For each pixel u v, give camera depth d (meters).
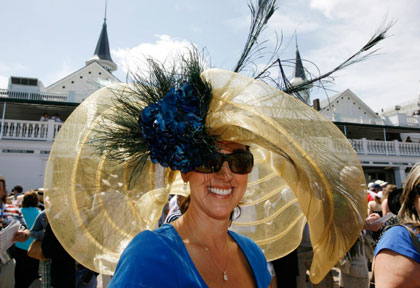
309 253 3.12
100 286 4.28
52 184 1.29
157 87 1.23
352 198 1.06
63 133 1.34
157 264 0.85
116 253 1.37
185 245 1.01
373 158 19.09
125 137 1.21
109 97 1.35
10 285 3.07
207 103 1.11
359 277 3.11
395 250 1.33
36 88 20.38
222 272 1.05
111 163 1.39
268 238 1.62
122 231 1.40
